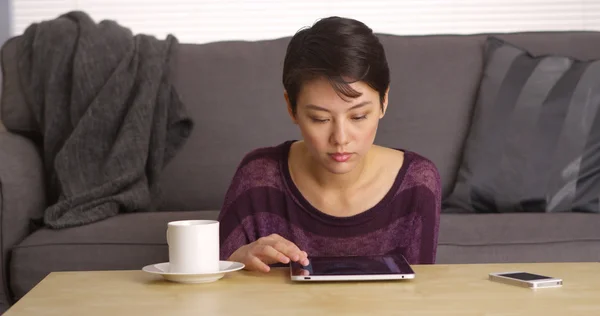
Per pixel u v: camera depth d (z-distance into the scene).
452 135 2.35
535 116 2.15
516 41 2.44
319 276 1.00
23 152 2.15
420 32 3.20
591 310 0.84
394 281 1.01
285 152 1.45
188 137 2.32
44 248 1.85
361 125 1.10
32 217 2.05
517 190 2.09
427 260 1.39
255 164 1.45
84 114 2.21
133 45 2.35
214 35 3.20
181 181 2.31
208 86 2.38
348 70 1.06
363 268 1.04
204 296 0.93
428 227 1.40
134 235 1.88
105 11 3.20
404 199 1.39
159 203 2.23
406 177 1.40
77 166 2.15
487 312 0.83
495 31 3.19
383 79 1.11
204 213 1.99
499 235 1.84
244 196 1.43
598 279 1.02
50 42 2.31
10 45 2.41
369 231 1.38
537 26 3.20
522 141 2.13
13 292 1.86
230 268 1.08
